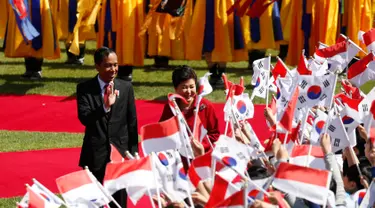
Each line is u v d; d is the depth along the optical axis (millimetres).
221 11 35625
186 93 18797
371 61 20188
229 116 17375
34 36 35656
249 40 37781
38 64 37906
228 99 17422
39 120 31562
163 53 38375
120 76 37031
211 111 19016
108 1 36125
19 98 34438
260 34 37688
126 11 35781
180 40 38156
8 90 35625
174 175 15188
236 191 12820
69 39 41250
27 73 37906
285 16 41531
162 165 15281
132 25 35906
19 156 26516
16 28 37094
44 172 24875
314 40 36062
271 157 16422
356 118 17297
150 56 40188
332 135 16438
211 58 35719
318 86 16750
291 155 15664
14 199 22266
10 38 37250
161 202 14867
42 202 13258
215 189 12953
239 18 36031
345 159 16422
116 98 19422
